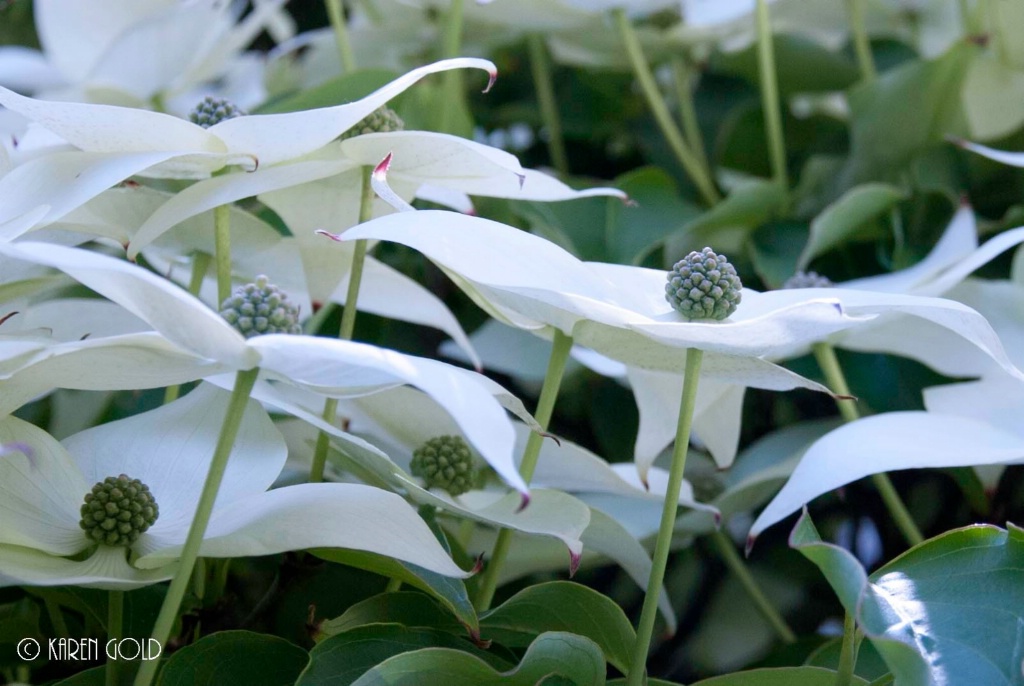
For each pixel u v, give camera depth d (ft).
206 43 1.87
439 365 1.35
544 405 1.50
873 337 1.69
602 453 1.88
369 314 1.85
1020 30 1.87
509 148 2.40
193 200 1.48
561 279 1.45
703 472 1.77
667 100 2.39
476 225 1.44
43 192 1.46
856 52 2.38
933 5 2.29
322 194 1.57
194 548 1.38
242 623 1.57
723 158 2.22
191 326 1.35
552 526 1.46
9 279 1.50
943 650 1.40
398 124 1.59
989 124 2.00
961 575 1.43
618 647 1.49
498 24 2.09
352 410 1.61
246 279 1.63
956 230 1.73
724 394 1.60
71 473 1.47
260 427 1.50
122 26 1.92
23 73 1.92
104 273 1.34
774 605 1.94
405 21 2.12
